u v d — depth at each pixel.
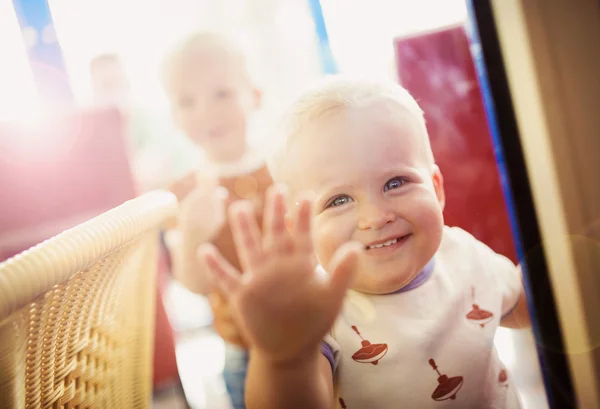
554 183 0.68
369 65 0.82
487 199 0.72
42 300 0.35
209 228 1.01
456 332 0.62
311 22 1.01
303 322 0.43
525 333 0.69
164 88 1.09
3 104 1.18
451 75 0.75
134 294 0.64
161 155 1.14
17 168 1.02
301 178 0.61
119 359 0.59
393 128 0.59
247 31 1.07
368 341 0.61
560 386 0.69
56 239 0.35
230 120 1.06
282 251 0.43
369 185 0.58
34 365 0.37
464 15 0.75
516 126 0.69
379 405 0.61
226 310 0.97
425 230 0.60
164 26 1.14
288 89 1.04
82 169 1.05
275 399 0.46
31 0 1.17
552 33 0.66
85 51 1.20
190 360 1.19
